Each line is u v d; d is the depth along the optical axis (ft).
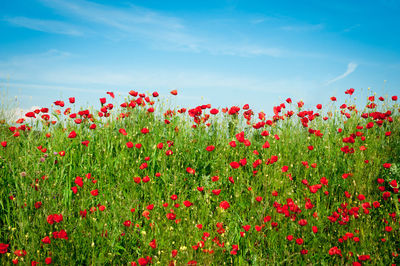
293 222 12.29
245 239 11.94
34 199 12.69
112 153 17.66
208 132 19.34
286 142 18.61
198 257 10.59
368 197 14.60
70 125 19.10
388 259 11.18
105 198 13.76
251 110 20.42
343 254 11.23
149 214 12.67
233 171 15.87
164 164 15.81
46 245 10.60
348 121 21.71
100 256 10.59
